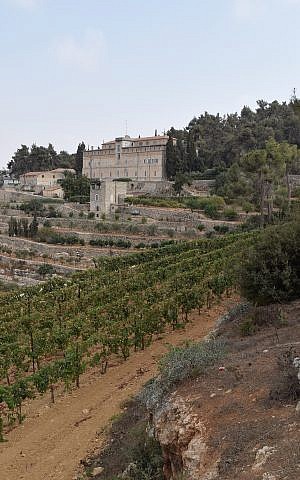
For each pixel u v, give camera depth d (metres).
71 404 20.97
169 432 12.89
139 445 14.23
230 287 37.09
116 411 19.20
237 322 23.38
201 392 13.84
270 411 11.95
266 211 82.06
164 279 42.22
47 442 17.73
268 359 15.36
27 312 36.47
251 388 13.29
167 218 89.31
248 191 95.38
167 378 15.51
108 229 87.62
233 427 11.70
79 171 161.25
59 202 113.88
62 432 18.38
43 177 155.38
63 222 94.38
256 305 23.67
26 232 89.19
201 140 147.38
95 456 16.12
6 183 167.62
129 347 26.98
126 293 38.31
